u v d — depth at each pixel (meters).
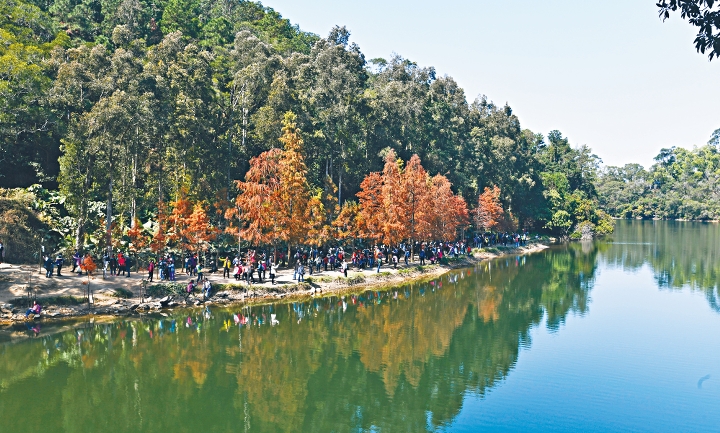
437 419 27.55
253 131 72.62
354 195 86.19
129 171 58.94
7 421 25.91
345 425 26.78
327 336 42.03
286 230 54.09
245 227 61.59
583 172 194.25
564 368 35.34
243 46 83.81
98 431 25.28
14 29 72.75
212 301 47.97
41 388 29.94
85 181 49.94
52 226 55.66
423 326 46.22
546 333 44.22
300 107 71.12
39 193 59.94
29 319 38.91
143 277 48.66
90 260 45.12
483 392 31.25
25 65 52.34
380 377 33.56
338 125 79.25
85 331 38.72
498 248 104.56
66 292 42.34
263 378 32.78
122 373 32.53
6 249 48.78
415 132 98.31
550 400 29.91
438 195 83.19
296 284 54.59
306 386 31.92
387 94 93.44
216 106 67.56
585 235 140.75
